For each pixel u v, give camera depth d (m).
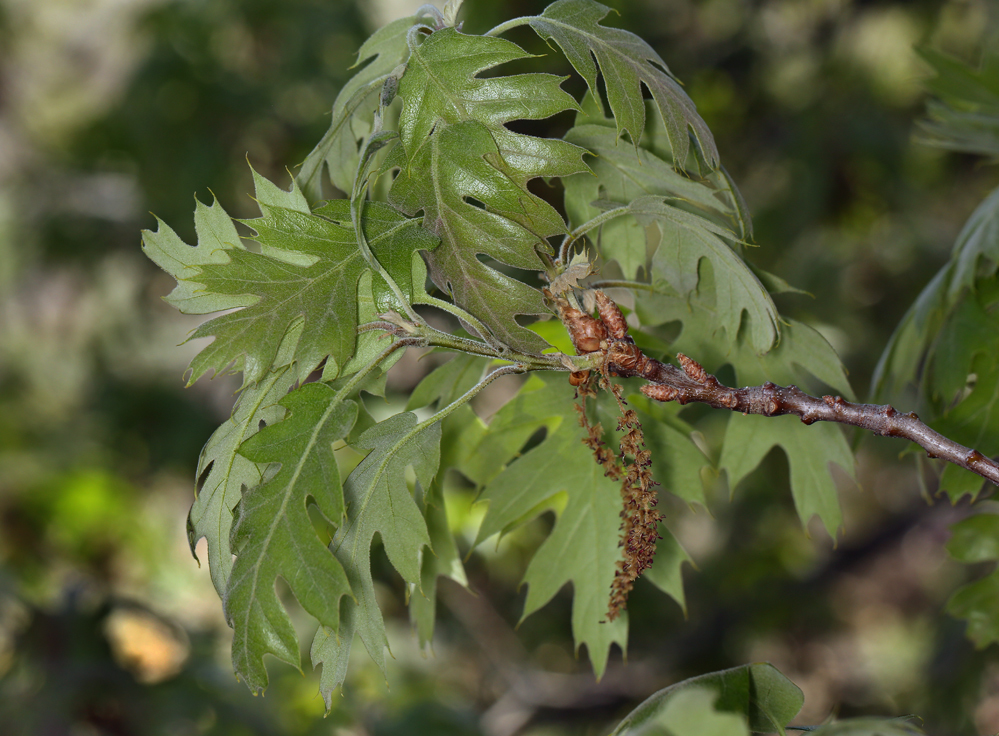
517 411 1.24
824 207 2.79
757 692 1.14
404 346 1.13
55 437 2.96
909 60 2.83
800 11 2.95
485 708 3.13
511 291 1.14
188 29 2.81
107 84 3.64
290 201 1.14
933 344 1.29
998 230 1.26
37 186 3.23
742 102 2.96
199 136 2.73
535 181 1.39
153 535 2.63
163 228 1.15
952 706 2.05
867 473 3.78
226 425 1.15
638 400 1.24
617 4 2.75
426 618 1.26
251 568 1.12
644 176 1.20
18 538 2.48
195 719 1.73
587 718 3.01
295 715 2.02
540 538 2.93
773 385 1.15
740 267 1.18
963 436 1.26
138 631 1.85
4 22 3.69
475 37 1.14
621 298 1.26
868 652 3.75
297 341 1.13
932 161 2.88
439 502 1.25
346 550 1.14
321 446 1.12
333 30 2.79
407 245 1.13
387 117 1.20
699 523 3.53
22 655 1.80
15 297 3.44
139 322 3.20
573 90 2.39
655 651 3.14
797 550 3.27
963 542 1.30
